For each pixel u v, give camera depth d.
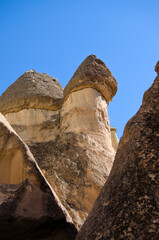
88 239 2.89
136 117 3.42
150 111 3.38
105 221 2.87
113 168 3.39
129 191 2.89
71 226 4.25
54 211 4.03
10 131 4.66
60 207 4.14
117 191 2.98
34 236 4.11
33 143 8.23
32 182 4.08
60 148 7.68
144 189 2.83
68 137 7.83
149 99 3.52
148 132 3.20
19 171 4.30
